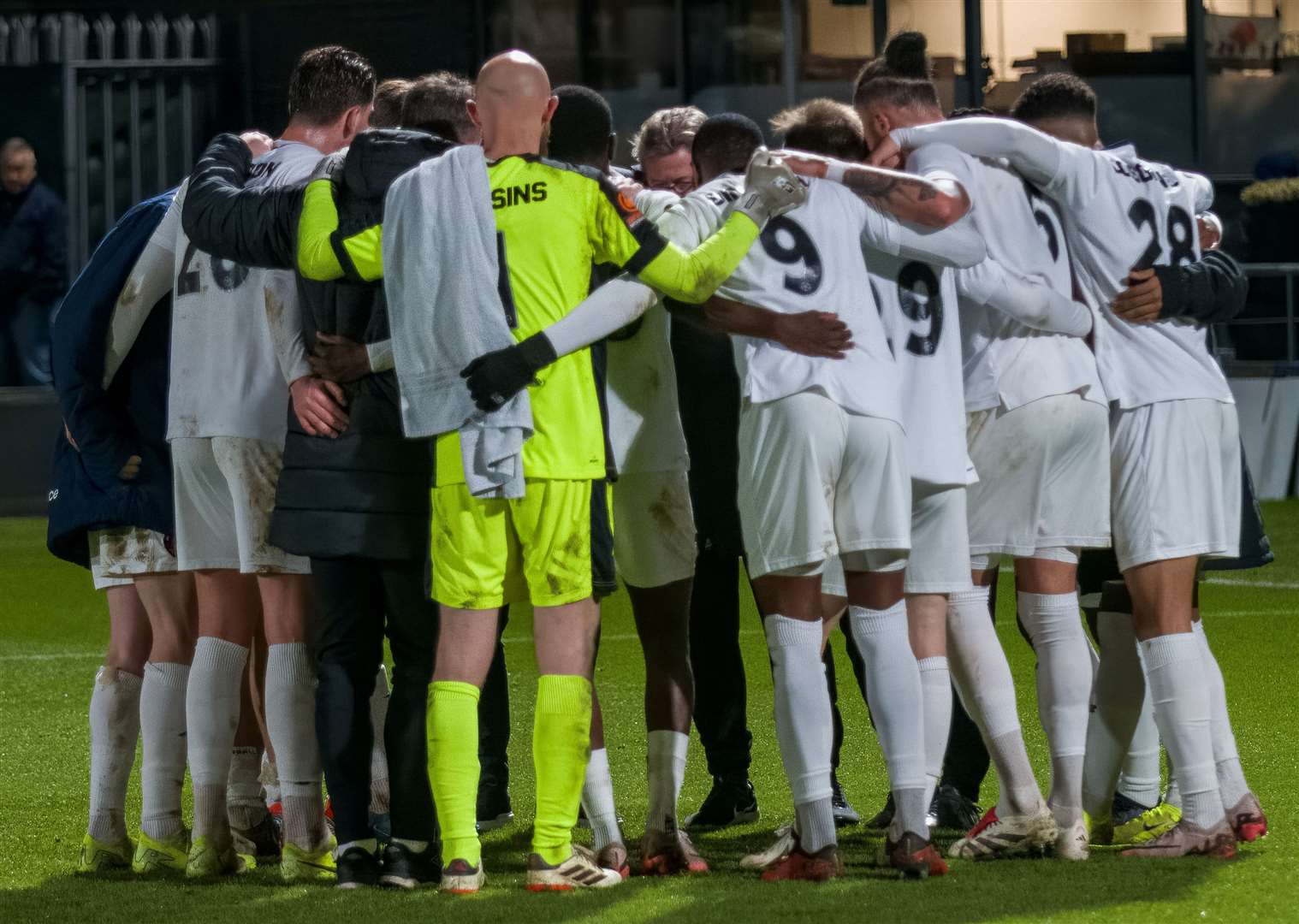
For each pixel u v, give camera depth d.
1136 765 14.48
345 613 12.91
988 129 13.29
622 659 25.19
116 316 13.67
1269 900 11.81
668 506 13.79
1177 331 13.63
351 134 13.80
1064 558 13.53
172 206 13.73
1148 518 13.40
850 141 13.55
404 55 51.16
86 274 13.72
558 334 12.01
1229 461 13.87
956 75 52.31
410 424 12.19
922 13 52.06
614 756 18.28
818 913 11.64
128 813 15.96
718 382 15.38
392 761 12.93
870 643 12.80
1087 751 14.17
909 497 12.72
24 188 47.25
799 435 12.44
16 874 13.59
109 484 13.62
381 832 14.80
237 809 14.43
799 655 12.68
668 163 14.70
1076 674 13.44
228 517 13.39
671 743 13.45
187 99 51.06
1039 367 13.36
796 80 51.84
